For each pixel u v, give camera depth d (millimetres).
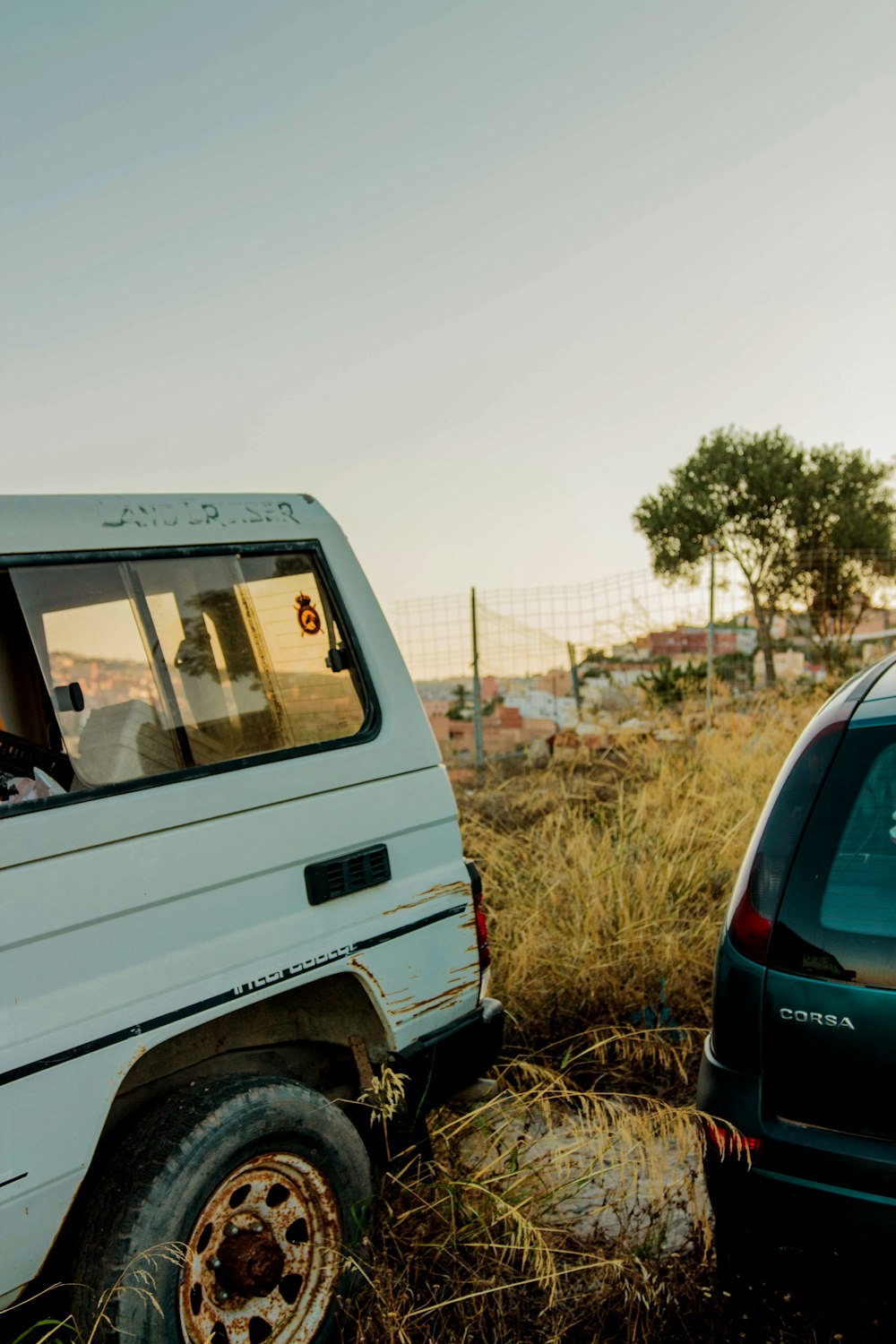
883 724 2209
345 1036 2725
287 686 2664
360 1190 2488
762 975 2156
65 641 2328
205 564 2574
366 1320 2404
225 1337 2215
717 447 20797
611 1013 4016
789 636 16156
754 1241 2148
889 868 2094
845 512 19359
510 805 7625
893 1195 1971
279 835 2436
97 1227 2094
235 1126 2205
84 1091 2002
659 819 5895
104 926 2107
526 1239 2506
